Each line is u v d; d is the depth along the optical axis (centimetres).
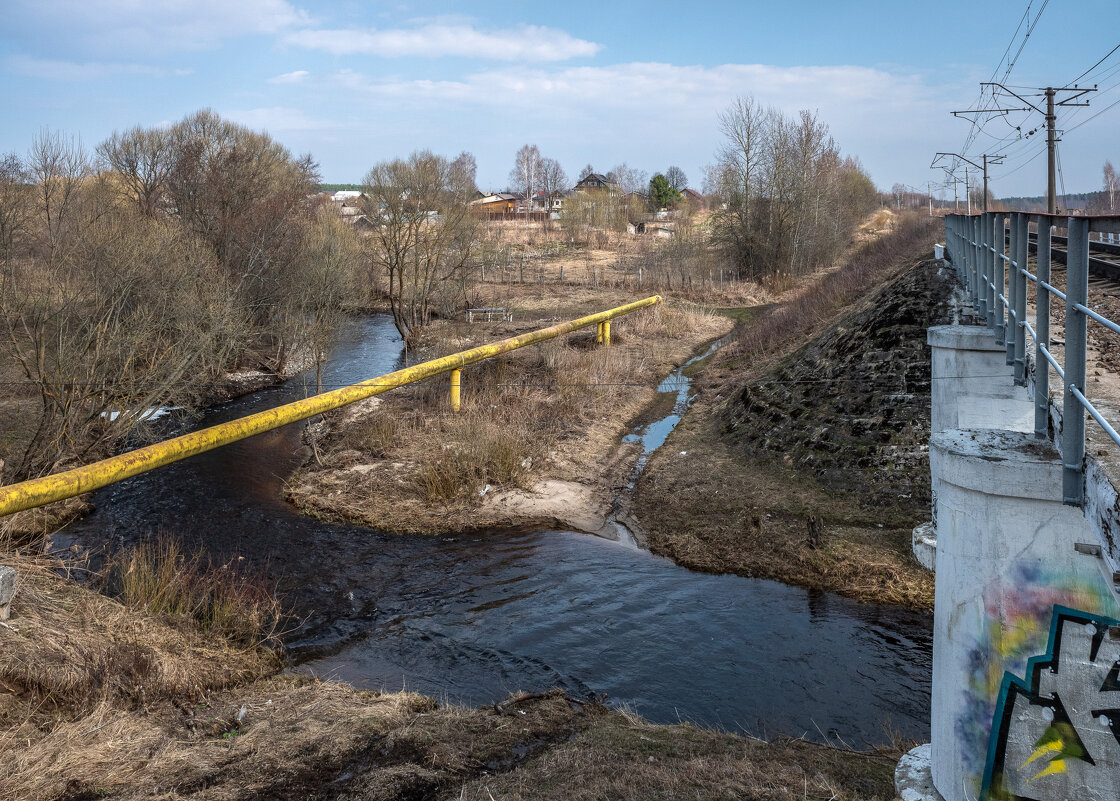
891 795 612
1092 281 1322
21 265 1850
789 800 607
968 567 502
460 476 1612
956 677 520
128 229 2214
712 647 1015
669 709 877
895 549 1240
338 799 650
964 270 1189
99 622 929
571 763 696
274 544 1360
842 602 1123
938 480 529
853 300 2752
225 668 930
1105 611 453
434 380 2222
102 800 638
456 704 881
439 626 1085
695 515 1449
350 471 1684
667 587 1197
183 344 1850
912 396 1588
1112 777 463
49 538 1341
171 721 792
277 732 772
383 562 1301
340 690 886
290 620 1099
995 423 924
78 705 779
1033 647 476
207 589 1080
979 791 512
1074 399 353
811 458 1573
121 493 1588
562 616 1109
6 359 1714
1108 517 305
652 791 631
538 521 1476
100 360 1611
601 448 1880
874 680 930
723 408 2048
